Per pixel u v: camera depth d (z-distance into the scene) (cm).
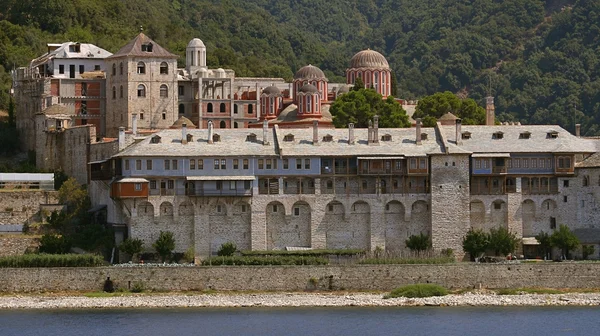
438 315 19612
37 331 18350
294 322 19012
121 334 18062
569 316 19512
